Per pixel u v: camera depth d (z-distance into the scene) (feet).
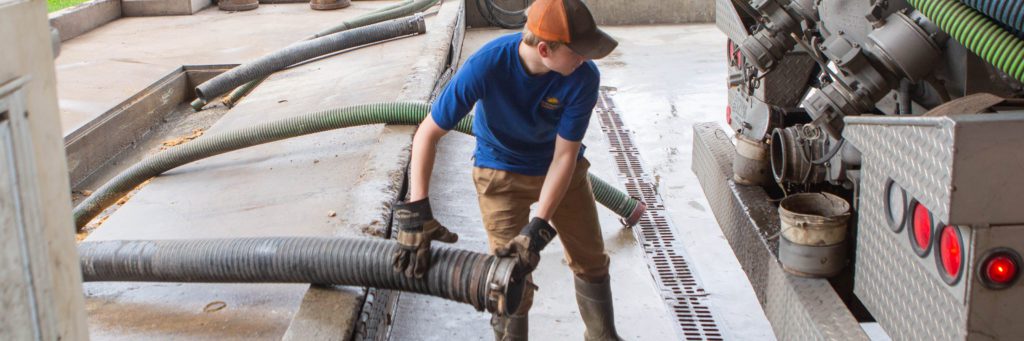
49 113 4.50
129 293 10.09
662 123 21.29
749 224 11.16
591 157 18.69
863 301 8.13
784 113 12.78
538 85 7.95
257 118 19.16
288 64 24.52
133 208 13.41
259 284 10.17
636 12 36.14
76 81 25.12
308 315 8.74
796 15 11.26
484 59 7.84
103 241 10.09
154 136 23.88
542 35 7.18
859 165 10.44
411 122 15.21
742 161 12.23
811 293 9.13
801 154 11.10
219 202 13.43
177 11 36.22
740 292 12.46
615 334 10.40
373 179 12.61
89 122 20.93
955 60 8.70
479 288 7.87
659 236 14.43
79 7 32.94
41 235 4.44
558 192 8.02
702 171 14.70
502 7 36.96
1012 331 6.35
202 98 24.23
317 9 36.55
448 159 18.49
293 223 12.14
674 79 26.12
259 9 37.70
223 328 9.25
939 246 6.62
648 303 12.16
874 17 9.02
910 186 6.82
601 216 15.16
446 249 8.32
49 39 4.48
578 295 10.21
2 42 4.03
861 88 9.41
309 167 14.76
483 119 8.72
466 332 11.38
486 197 9.16
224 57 28.12
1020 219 6.08
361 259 8.69
